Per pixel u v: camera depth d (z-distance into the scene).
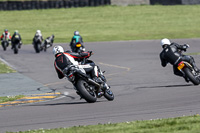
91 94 32.72
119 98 36.06
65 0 189.75
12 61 78.12
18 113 30.62
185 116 24.81
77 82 32.41
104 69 63.78
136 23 165.12
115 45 106.88
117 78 52.59
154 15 181.00
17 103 36.88
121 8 192.50
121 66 66.62
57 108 32.09
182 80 46.66
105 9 189.88
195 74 39.44
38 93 43.09
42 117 28.27
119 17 176.75
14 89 46.84
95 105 32.31
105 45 107.31
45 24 163.50
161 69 59.09
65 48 103.56
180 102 31.34
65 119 26.97
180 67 39.19
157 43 109.94
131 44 108.62
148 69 60.19
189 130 20.30
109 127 22.36
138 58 77.94
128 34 138.50
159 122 23.08
